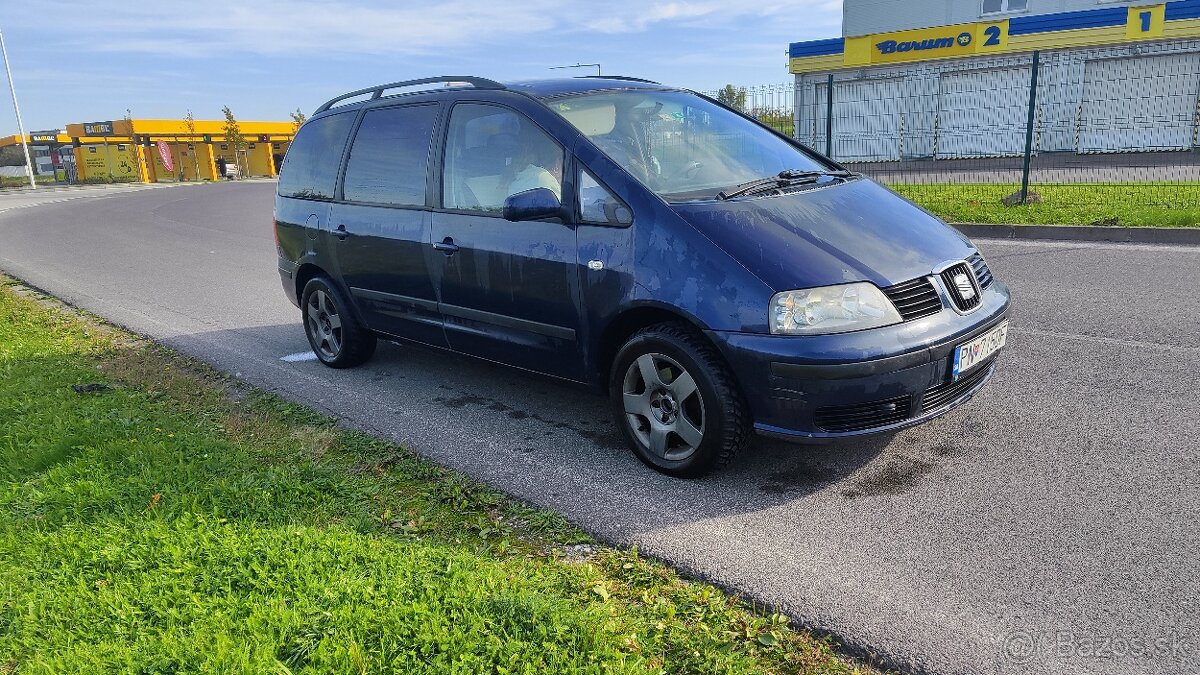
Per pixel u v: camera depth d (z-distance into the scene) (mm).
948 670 2447
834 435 3402
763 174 4312
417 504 3613
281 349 6609
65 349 6684
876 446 4039
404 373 5742
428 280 4773
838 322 3322
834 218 3779
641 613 2762
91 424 4484
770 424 3480
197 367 6039
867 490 3600
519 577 2910
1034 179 15688
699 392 3602
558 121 4180
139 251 13594
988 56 22406
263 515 3410
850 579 2924
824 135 15102
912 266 3566
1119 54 20891
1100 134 21703
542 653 2447
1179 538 3045
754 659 2525
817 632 2652
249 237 14992
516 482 3867
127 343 6949
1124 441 3891
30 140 70062
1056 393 4547
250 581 2857
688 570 3047
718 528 3344
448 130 4727
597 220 3879
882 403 3400
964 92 23078
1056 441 3943
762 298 3365
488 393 5219
